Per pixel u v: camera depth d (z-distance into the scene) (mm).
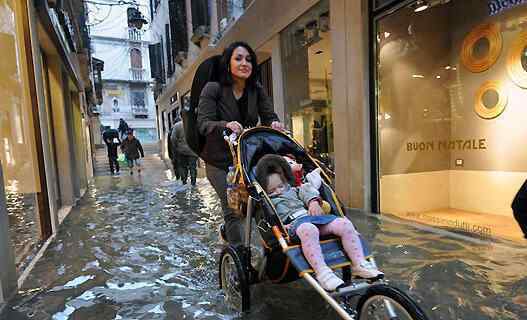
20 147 3861
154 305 2535
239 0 9414
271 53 8047
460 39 4938
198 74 2924
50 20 5250
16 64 3971
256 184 2266
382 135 4938
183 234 4375
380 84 4863
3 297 2646
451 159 5191
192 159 8680
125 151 13312
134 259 3537
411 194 5094
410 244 3521
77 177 7633
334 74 5391
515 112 4266
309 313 2324
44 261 3527
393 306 1674
